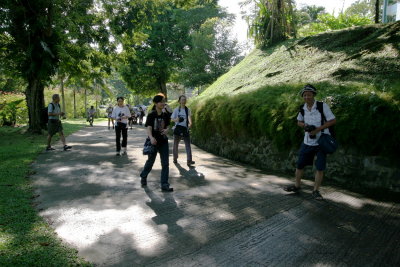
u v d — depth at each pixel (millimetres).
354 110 6078
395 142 5418
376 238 3736
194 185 6102
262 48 19203
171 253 3326
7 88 29125
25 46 14648
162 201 5047
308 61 12898
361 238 3736
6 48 14906
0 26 13852
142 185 5973
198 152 10703
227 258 3240
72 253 3217
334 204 4969
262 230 3939
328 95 7098
